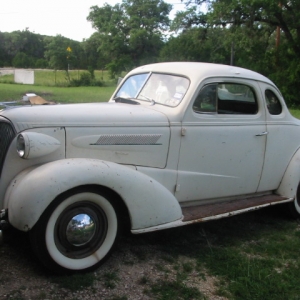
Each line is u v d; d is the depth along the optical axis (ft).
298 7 77.15
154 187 11.20
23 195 9.60
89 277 10.20
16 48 301.63
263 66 83.56
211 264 11.55
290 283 10.82
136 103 13.61
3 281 9.77
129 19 174.50
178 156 12.63
